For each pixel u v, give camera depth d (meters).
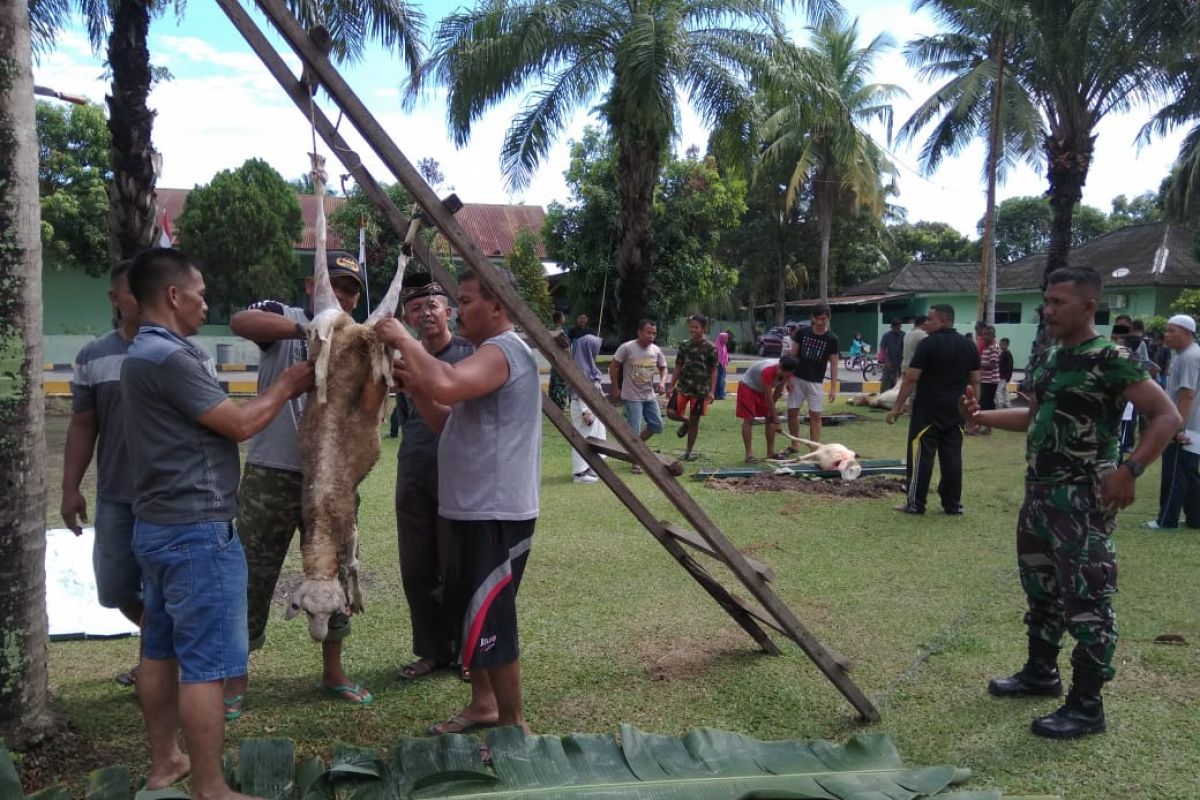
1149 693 4.00
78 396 3.53
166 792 2.81
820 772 3.05
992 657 4.43
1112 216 53.75
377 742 3.59
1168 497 7.16
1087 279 3.64
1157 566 6.05
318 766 3.02
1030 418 3.88
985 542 6.73
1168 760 3.38
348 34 12.05
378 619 5.00
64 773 3.25
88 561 5.70
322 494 2.95
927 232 53.69
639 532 6.96
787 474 9.38
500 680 3.43
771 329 39.84
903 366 16.02
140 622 3.65
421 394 3.47
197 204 26.33
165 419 2.74
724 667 4.32
